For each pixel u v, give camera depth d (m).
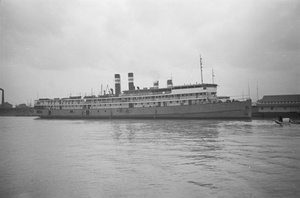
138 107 89.56
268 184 16.56
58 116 110.38
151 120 82.44
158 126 57.53
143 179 18.06
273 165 20.83
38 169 21.12
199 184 16.81
